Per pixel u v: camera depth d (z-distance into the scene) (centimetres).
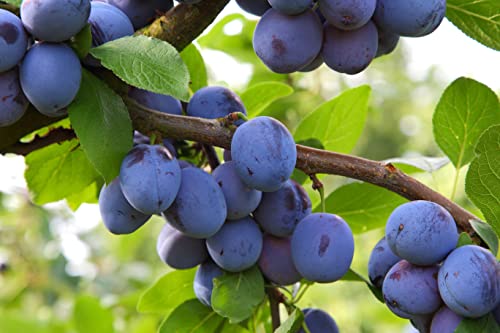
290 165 85
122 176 84
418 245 84
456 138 98
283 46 87
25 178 96
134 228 88
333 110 103
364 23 86
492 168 84
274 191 90
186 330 95
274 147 85
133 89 90
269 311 99
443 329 84
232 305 90
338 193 98
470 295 82
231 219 90
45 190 97
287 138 86
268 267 91
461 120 97
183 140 90
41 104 83
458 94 97
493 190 85
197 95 93
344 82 165
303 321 92
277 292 94
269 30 87
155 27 87
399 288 85
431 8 86
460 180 193
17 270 203
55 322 107
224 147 87
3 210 202
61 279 205
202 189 87
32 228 207
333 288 234
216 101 93
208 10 87
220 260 90
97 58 83
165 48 84
